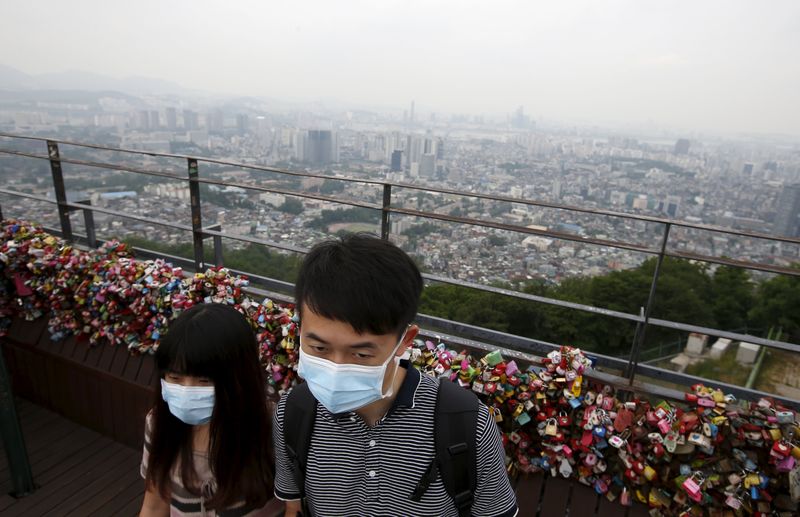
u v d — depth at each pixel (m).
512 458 2.08
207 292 2.66
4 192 4.06
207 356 1.25
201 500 1.37
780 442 1.69
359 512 1.04
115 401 3.04
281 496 1.21
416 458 0.97
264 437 1.36
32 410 3.38
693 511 1.79
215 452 1.31
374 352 0.89
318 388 0.94
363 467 1.01
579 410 1.97
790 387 3.74
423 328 2.91
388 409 1.00
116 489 2.74
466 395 1.02
